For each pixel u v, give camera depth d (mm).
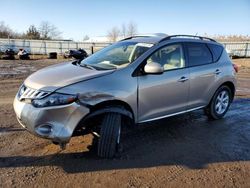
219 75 6121
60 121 3945
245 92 10094
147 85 4715
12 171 3943
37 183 3684
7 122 5844
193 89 5578
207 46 6070
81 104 4004
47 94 3951
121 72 4496
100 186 3660
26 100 4082
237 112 7160
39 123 3938
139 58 4762
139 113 4727
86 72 4438
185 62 5484
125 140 5098
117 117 4316
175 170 4137
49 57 32781
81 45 43781
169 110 5215
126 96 4434
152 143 5012
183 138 5305
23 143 4836
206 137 5406
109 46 5695
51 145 4773
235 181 3924
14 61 24734
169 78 5070
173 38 5465
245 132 5770
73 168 4066
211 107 6223
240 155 4711
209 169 4211
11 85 10742
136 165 4215
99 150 4324
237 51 35938
